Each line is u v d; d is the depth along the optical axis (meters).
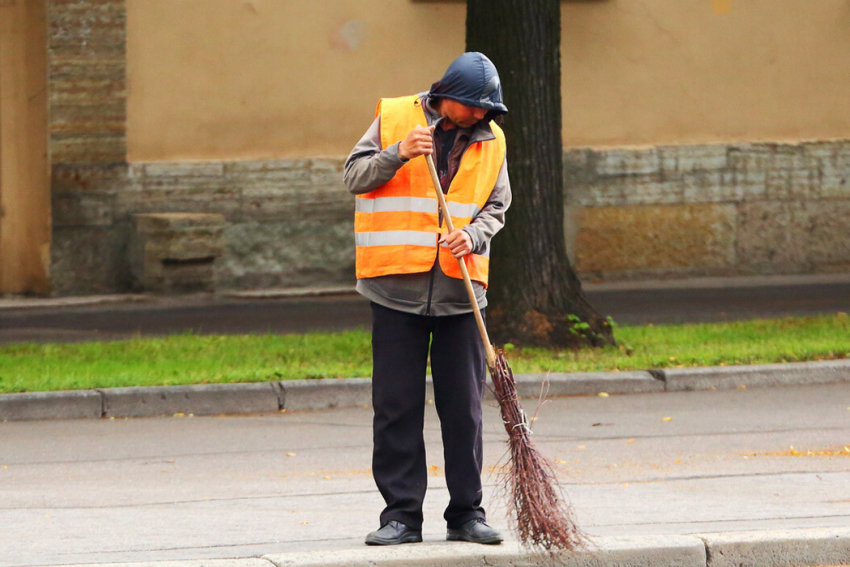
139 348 40.62
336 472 25.80
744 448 27.81
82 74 55.53
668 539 17.92
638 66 60.94
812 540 18.27
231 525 20.34
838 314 47.16
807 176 62.31
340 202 58.50
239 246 57.47
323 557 16.88
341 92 58.41
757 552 18.06
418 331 17.64
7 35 56.06
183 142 56.97
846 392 35.12
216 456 27.52
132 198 56.44
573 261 60.16
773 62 62.12
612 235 60.41
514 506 17.14
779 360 37.31
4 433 30.09
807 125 62.66
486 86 17.17
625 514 20.95
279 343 41.75
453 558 17.03
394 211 17.36
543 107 40.12
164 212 56.75
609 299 54.09
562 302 40.16
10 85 56.22
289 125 58.03
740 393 35.19
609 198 60.28
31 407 31.73
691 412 32.38
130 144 56.41
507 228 40.19
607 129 60.81
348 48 58.34
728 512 21.02
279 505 22.22
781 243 62.31
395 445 17.72
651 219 60.78
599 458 26.84
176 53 56.66
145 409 32.41
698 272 61.53
